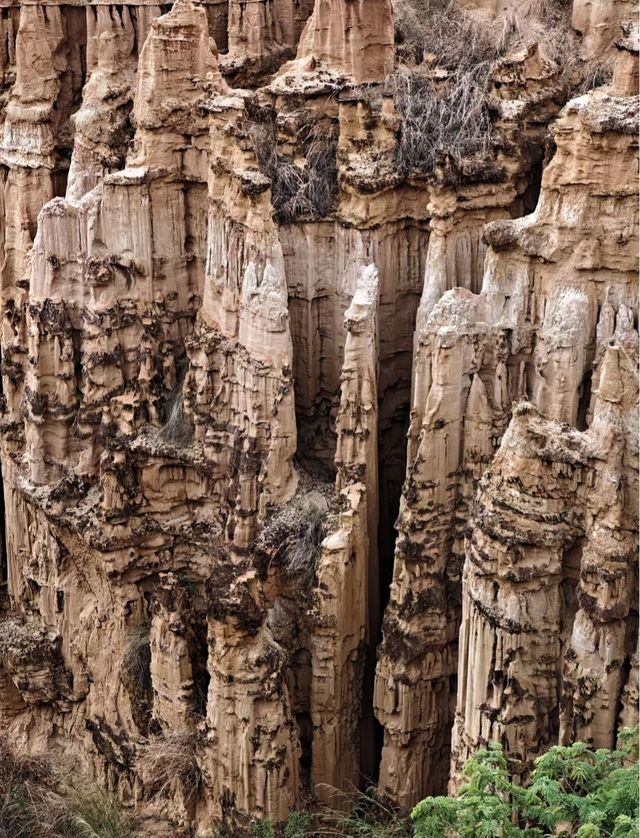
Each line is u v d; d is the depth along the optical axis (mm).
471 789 12758
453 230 16781
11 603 22953
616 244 15078
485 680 14422
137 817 18750
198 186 19641
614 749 13820
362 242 17703
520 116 17094
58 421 20656
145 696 19578
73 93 23094
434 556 16312
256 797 16672
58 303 20344
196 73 19266
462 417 16094
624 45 15133
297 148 18594
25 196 22578
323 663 16906
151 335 19938
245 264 17734
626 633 13695
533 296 15781
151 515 19672
